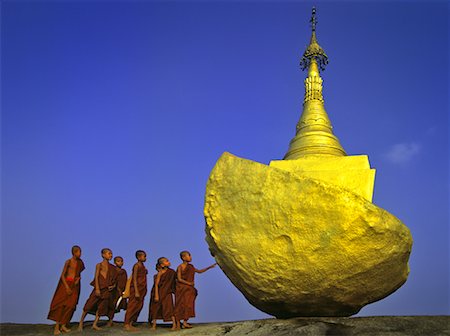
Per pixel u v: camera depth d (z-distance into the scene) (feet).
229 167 34.99
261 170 33.50
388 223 30.89
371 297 34.40
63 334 36.55
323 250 31.24
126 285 40.45
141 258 40.45
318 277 31.99
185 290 38.60
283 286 32.81
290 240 31.76
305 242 31.45
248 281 34.09
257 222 32.78
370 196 35.78
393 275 33.68
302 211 31.42
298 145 44.42
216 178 35.19
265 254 32.45
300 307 34.40
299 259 31.73
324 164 38.42
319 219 31.12
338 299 33.40
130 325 38.58
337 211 30.76
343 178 36.35
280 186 32.50
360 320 32.63
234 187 34.17
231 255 34.12
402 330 30.19
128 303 38.99
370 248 31.04
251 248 32.94
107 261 40.60
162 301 39.14
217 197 34.83
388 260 31.86
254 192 33.17
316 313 35.14
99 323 42.24
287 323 32.96
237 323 35.50
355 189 35.78
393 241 31.35
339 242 30.89
